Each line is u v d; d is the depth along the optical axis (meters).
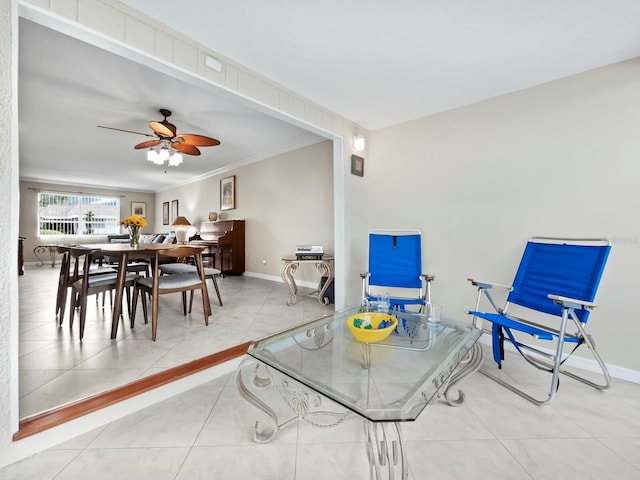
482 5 1.49
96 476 1.13
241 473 1.15
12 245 1.16
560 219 2.14
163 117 3.34
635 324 1.87
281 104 2.30
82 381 1.68
